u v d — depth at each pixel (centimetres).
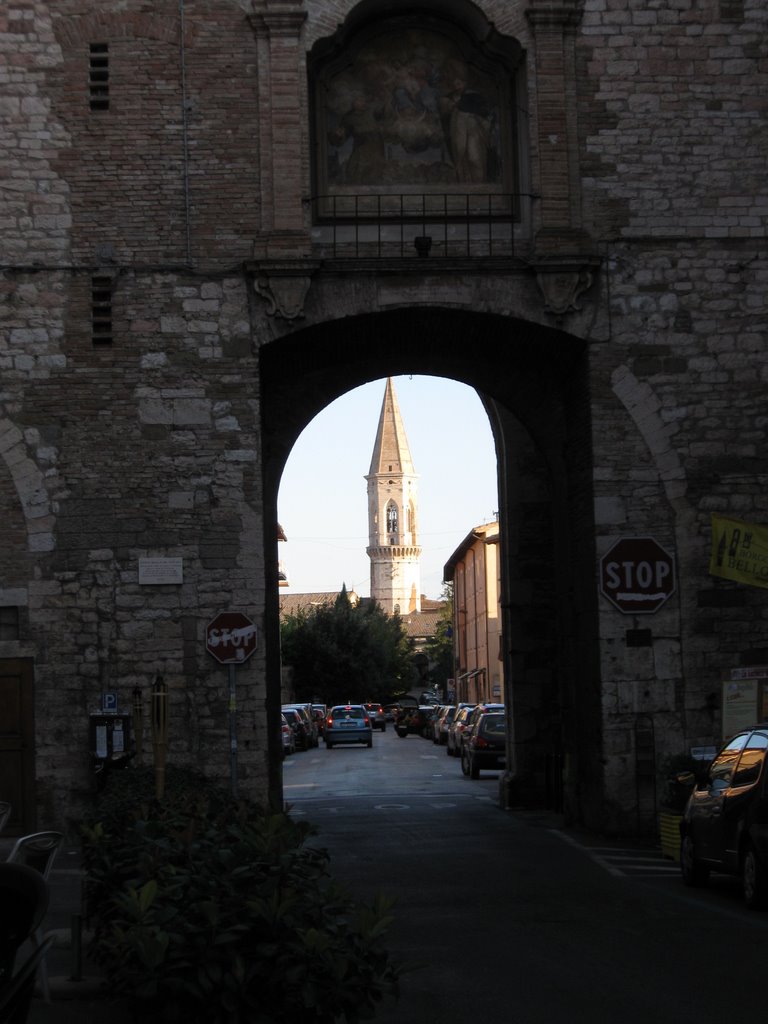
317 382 2564
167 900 768
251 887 771
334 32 2191
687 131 2217
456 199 2241
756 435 2197
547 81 2200
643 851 1986
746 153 2220
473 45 2270
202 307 2166
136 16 2194
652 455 2189
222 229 2172
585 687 2273
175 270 2166
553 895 1538
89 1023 923
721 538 2155
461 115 2264
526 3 2206
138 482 2141
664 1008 942
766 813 1389
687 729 2152
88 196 2175
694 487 2186
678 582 2175
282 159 2169
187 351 2159
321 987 721
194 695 2105
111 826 1091
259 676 2112
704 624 2169
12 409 2150
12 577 2127
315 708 8069
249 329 2166
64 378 2155
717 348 2202
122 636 2116
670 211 2208
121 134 2181
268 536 2534
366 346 2364
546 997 991
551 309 2177
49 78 2186
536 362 2398
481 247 2228
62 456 2144
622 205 2203
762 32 2233
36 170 2175
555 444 2519
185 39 2191
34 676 2112
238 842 839
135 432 2148
